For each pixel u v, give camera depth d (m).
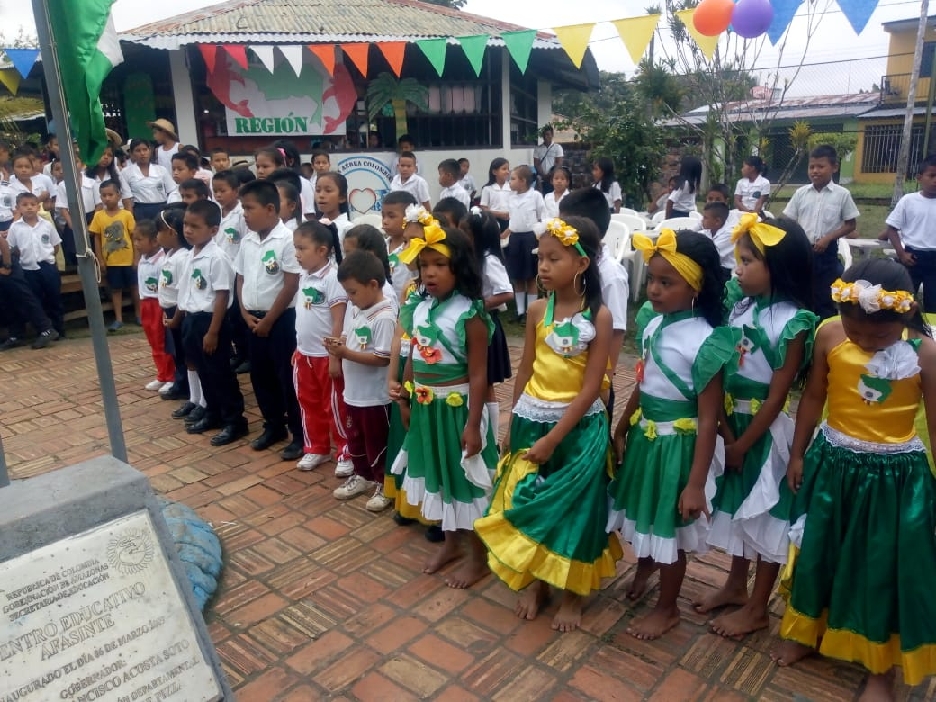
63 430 4.82
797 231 2.44
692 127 12.05
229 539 3.40
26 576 1.73
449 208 3.52
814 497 2.35
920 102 17.08
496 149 11.35
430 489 2.94
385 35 9.87
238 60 8.35
